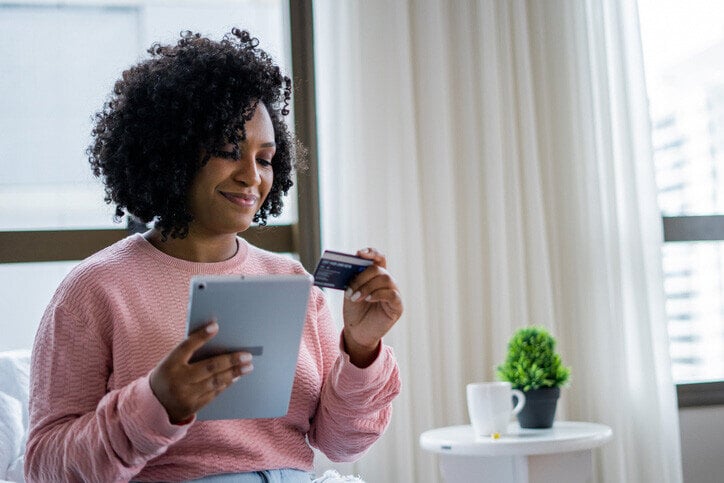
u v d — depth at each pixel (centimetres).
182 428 100
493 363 264
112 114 132
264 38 274
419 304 256
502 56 274
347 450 134
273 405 108
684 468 287
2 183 258
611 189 276
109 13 265
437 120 265
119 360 116
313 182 261
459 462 198
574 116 278
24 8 260
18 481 176
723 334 312
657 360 276
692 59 316
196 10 271
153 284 122
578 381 275
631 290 277
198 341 95
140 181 126
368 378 123
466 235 269
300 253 259
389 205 258
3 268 255
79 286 117
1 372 193
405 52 263
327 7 262
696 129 315
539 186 272
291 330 100
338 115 259
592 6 281
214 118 120
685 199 312
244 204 125
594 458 270
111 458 101
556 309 274
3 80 259
